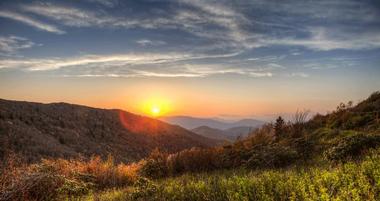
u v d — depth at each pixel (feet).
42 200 30.73
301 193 20.95
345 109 59.82
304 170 31.45
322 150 40.93
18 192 29.53
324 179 22.85
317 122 59.26
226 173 38.01
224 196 23.59
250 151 44.73
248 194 22.76
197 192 25.41
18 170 31.07
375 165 25.20
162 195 26.45
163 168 44.60
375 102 57.16
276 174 28.04
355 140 35.19
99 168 43.98
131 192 29.04
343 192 20.01
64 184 33.06
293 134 52.90
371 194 19.89
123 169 45.19
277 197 21.79
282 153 39.58
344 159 33.01
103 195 31.14
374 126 46.91
